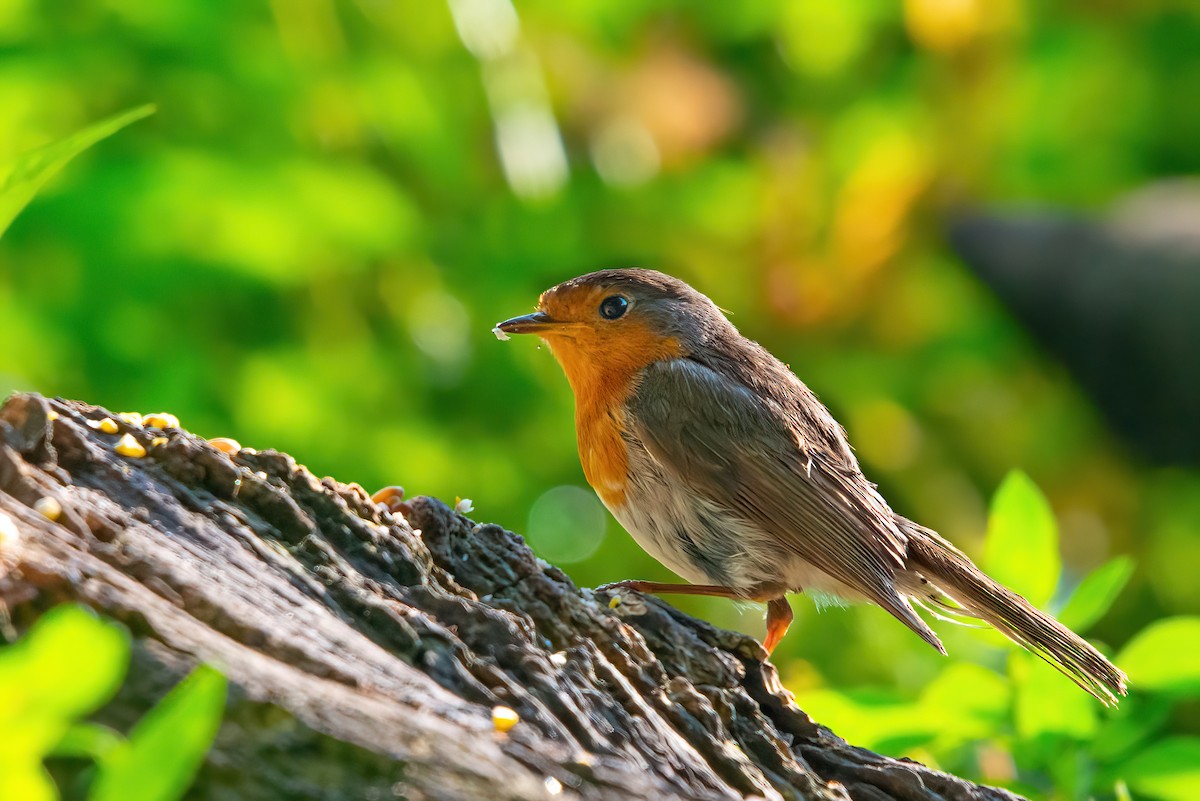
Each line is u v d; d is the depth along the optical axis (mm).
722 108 12977
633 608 6488
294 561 5133
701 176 12781
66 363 10211
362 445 10656
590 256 12172
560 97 12797
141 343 10422
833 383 13125
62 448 5074
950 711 7164
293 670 4492
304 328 11398
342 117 11289
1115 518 15352
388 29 11672
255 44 11008
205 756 4133
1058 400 15516
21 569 4293
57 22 10672
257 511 5359
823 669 11586
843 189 12984
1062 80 14055
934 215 14211
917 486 13648
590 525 11961
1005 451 14742
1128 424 15945
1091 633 15008
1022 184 14758
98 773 3945
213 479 5344
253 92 10836
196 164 10086
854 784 6082
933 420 14266
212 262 10312
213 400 10477
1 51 10352
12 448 4852
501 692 4945
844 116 13531
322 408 10656
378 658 4758
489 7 11906
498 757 4391
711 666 6359
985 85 13664
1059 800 6961
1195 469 15828
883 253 12984
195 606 4574
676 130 12844
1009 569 7469
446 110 11609
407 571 5574
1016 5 13789
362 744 4234
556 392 11867
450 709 4609
